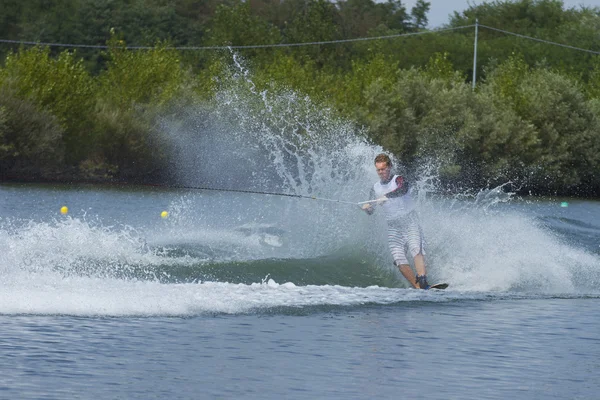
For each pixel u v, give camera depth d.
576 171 149.75
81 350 22.66
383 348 23.95
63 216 64.19
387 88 145.38
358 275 36.12
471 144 142.12
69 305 27.48
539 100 149.25
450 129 141.62
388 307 30.20
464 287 35.94
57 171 120.81
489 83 163.25
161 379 20.41
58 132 118.12
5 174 116.31
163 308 27.94
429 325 27.28
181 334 24.88
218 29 198.75
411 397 19.48
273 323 26.81
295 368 21.66
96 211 68.75
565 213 93.69
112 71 135.75
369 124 137.12
